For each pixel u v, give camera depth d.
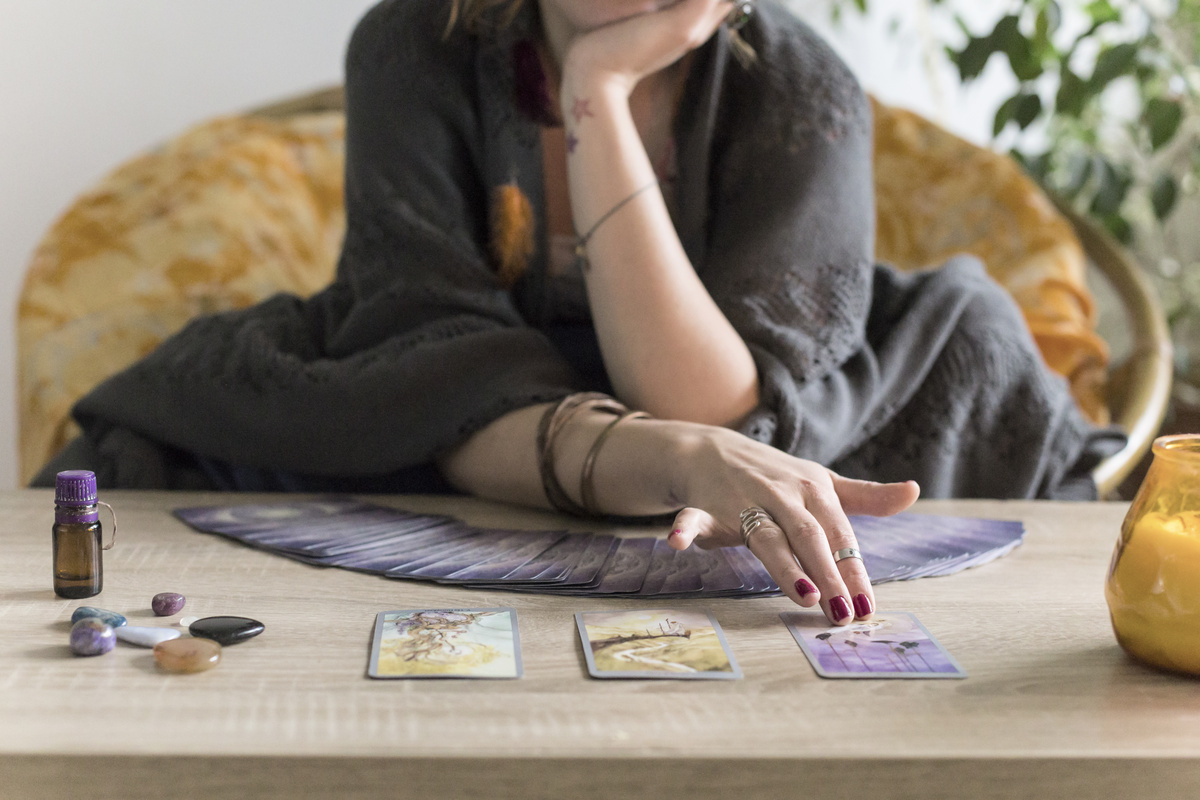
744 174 1.14
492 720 0.49
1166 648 0.56
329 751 0.46
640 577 0.72
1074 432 1.19
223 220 1.85
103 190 1.86
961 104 2.41
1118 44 2.00
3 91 2.02
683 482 0.77
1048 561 0.80
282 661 0.57
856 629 0.63
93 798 0.45
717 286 1.08
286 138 2.02
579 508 0.90
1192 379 2.36
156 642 0.58
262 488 1.13
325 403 1.02
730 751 0.46
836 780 0.46
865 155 1.18
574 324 1.24
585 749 0.46
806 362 1.03
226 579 0.72
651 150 1.19
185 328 1.20
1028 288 1.82
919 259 2.01
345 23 2.14
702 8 1.04
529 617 0.65
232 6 2.08
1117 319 2.31
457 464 1.02
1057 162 2.31
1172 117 2.03
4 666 0.55
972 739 0.48
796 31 1.20
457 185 1.15
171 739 0.47
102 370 1.61
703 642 0.60
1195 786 0.47
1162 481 0.57
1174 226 2.53
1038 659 0.59
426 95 1.14
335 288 1.24
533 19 1.15
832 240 1.11
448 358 1.00
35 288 1.72
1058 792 0.47
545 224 1.18
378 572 0.73
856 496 0.72
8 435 2.14
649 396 1.00
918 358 1.12
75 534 0.66
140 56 2.06
